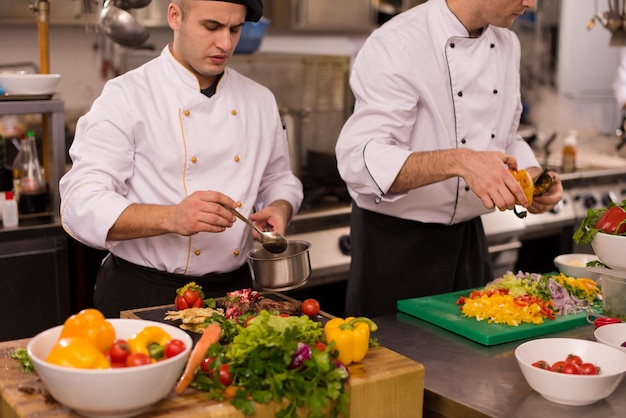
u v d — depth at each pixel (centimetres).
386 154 210
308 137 383
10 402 137
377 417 151
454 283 246
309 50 461
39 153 354
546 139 480
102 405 124
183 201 191
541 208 224
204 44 196
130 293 215
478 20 222
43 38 299
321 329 158
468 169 196
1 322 289
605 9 489
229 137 213
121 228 193
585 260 237
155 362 129
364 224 244
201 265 213
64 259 298
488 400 155
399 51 222
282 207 221
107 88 210
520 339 188
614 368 159
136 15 369
